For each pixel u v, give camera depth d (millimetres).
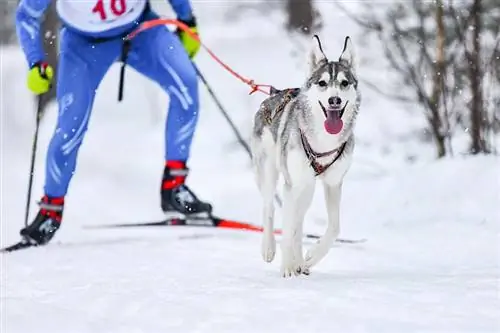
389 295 6309
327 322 5461
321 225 12023
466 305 5883
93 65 10547
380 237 10570
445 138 14273
